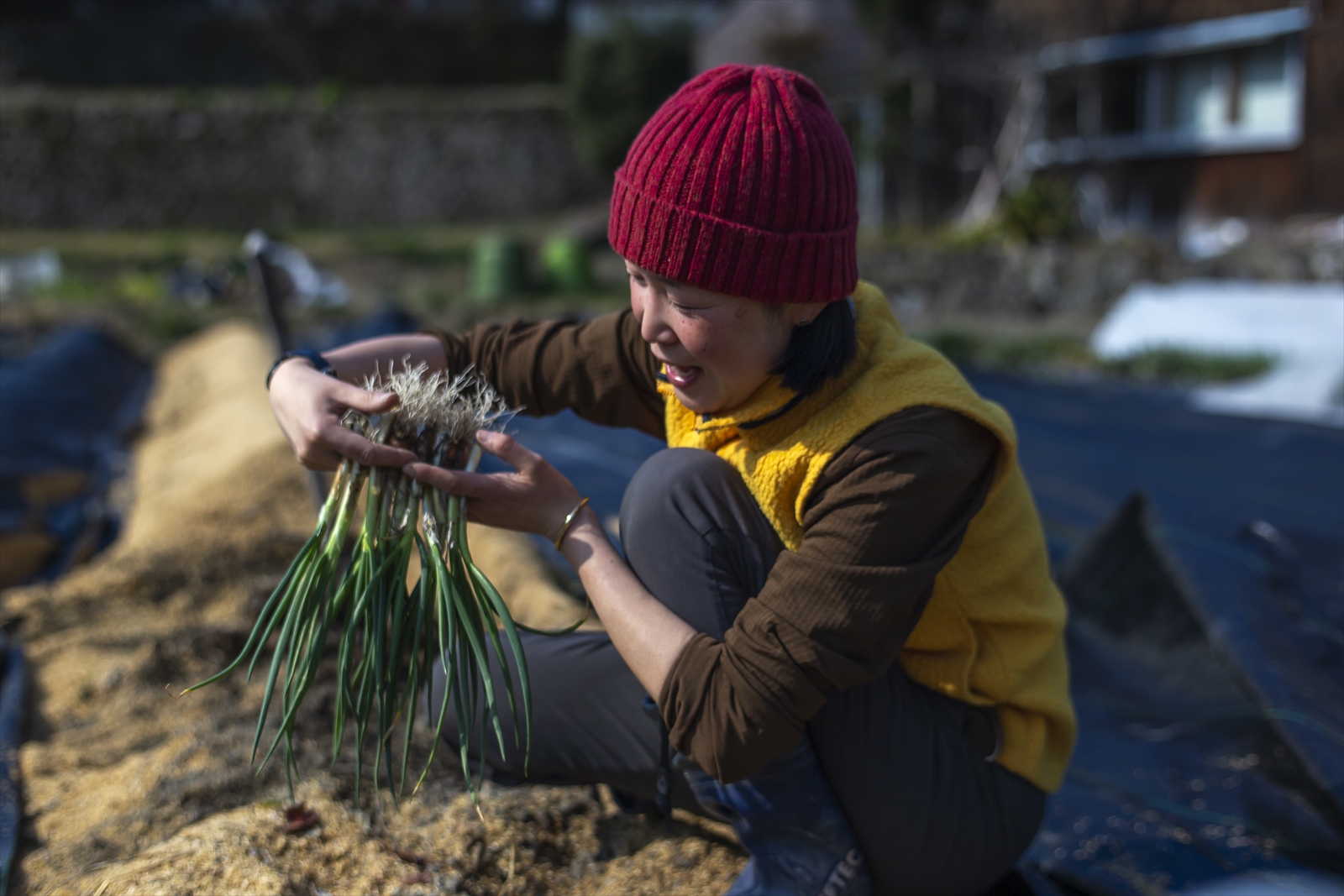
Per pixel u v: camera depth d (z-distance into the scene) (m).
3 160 18.56
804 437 1.19
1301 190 13.77
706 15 22.72
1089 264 13.24
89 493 3.93
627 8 24.56
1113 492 3.61
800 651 1.10
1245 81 14.33
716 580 1.23
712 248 1.08
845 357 1.19
